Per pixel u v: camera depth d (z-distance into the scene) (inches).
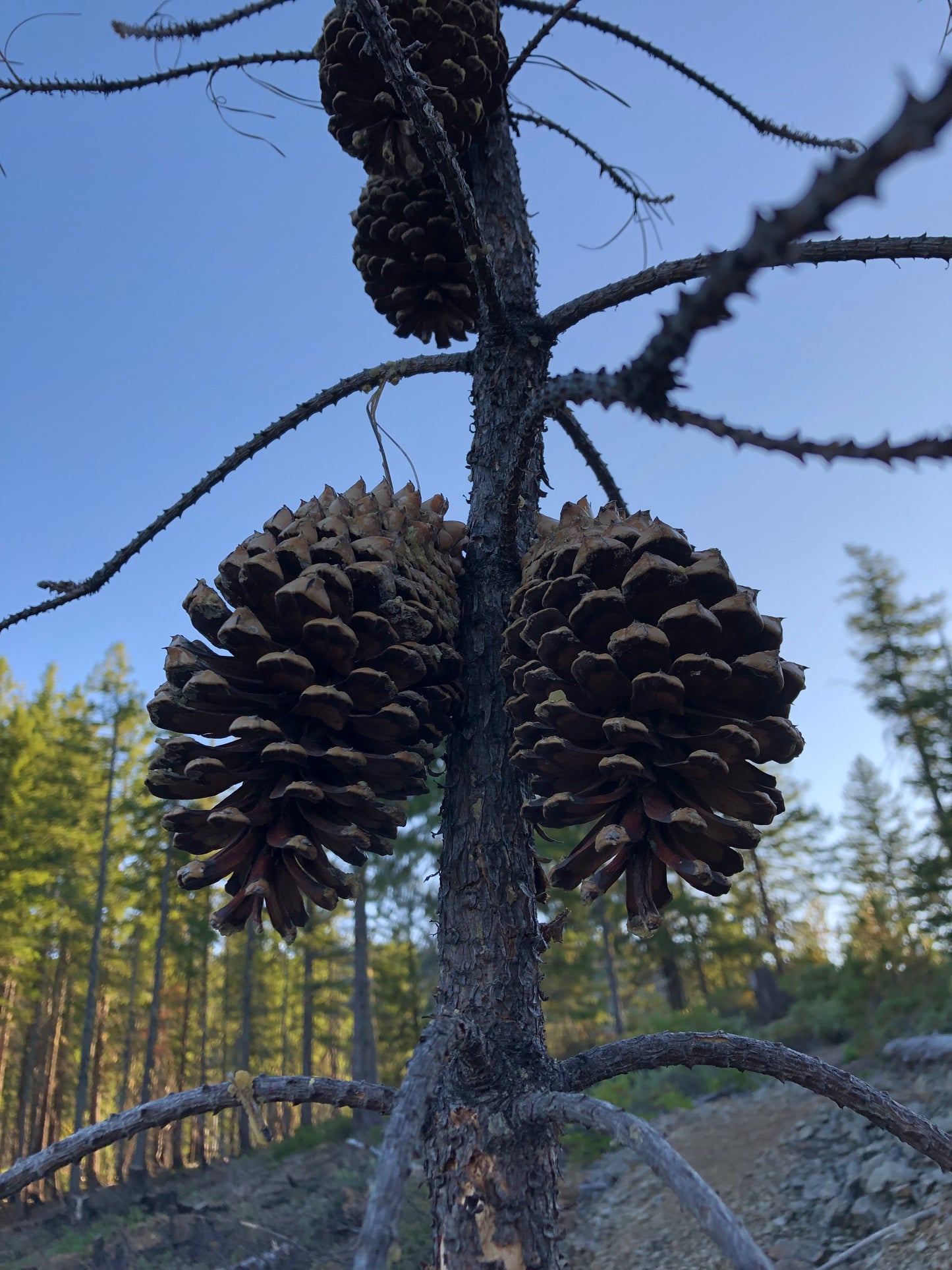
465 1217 48.8
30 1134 1267.2
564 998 976.9
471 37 85.7
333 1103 53.3
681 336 27.7
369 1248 29.0
